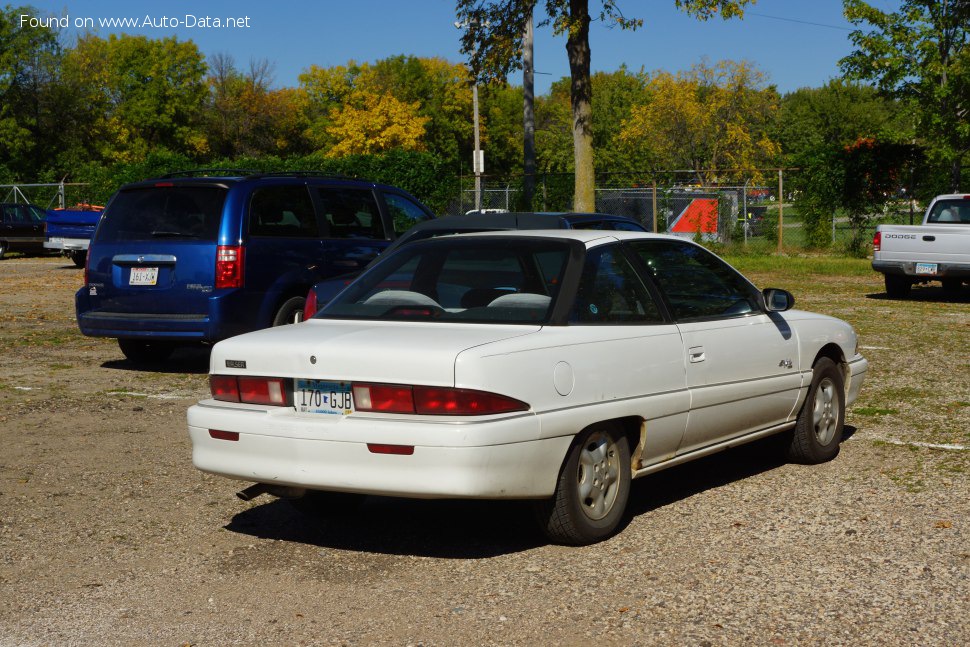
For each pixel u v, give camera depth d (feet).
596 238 18.16
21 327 47.98
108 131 241.96
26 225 106.22
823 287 66.13
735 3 75.56
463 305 17.16
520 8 88.22
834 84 227.20
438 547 16.81
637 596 14.37
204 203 33.73
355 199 38.01
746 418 19.98
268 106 274.57
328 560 16.22
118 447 24.00
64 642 13.07
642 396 17.28
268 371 16.28
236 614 13.98
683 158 201.05
